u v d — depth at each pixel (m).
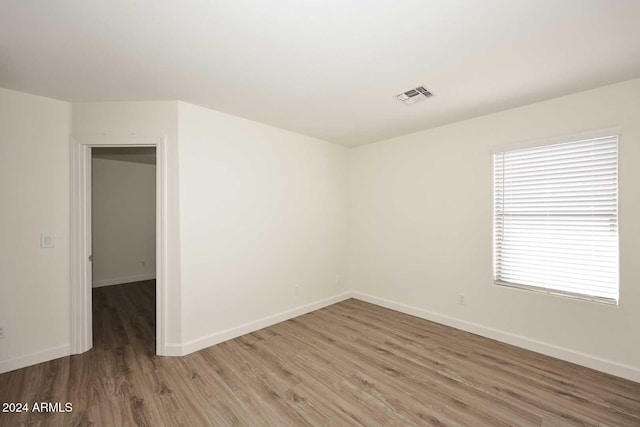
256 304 3.21
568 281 2.53
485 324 3.01
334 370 2.36
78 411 1.85
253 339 2.96
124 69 2.02
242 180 3.07
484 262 3.01
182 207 2.62
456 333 3.10
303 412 1.87
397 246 3.83
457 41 1.72
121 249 5.46
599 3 1.39
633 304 2.21
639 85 2.18
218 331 2.88
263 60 1.93
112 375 2.26
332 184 4.16
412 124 3.29
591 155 2.40
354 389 2.11
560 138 2.51
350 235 4.47
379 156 4.05
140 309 3.92
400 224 3.79
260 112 2.90
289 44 1.75
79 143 2.54
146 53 1.83
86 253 2.60
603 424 1.76
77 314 2.57
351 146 4.35
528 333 2.72
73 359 2.49
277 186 3.43
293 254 3.62
